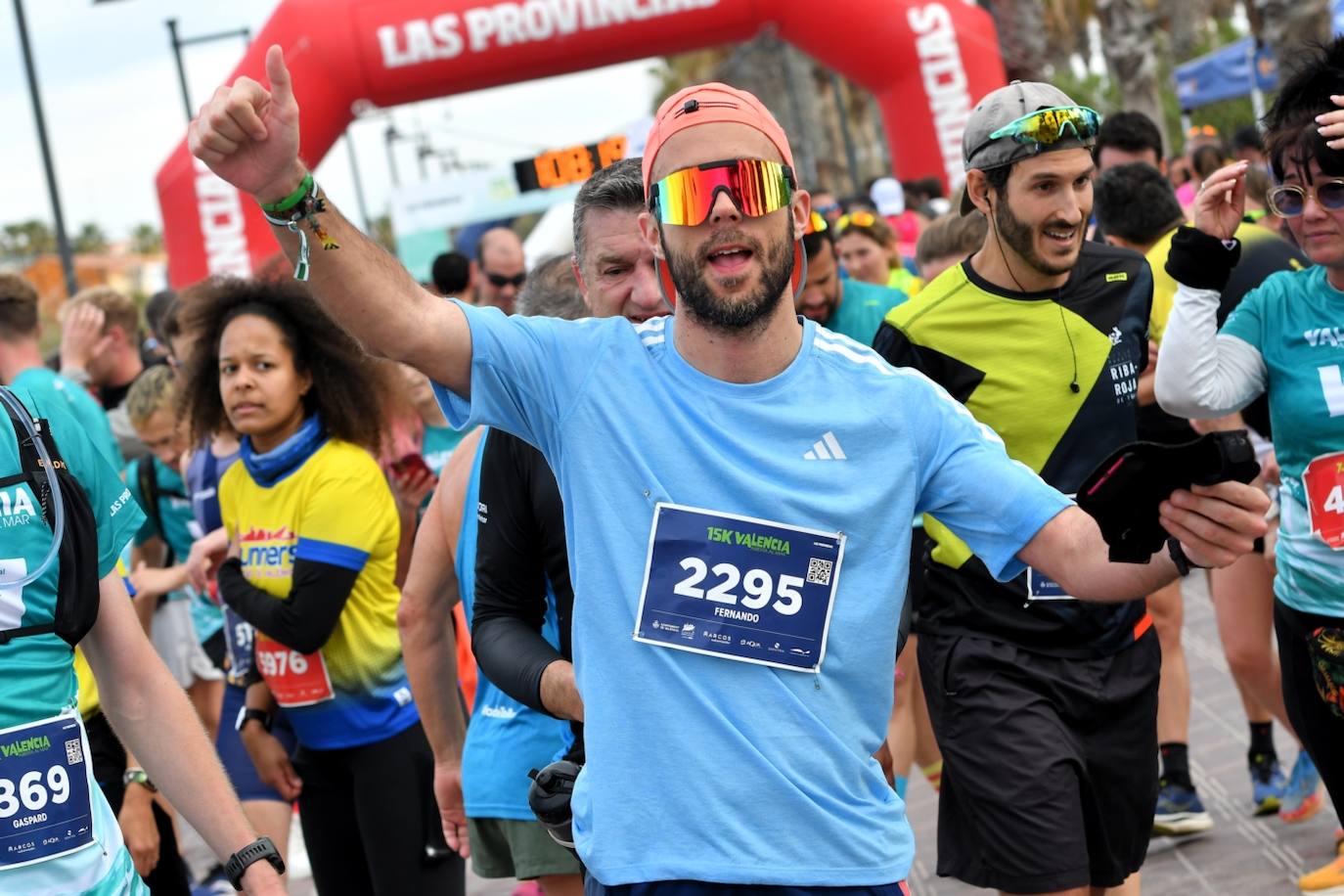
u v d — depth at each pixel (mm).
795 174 3588
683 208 3408
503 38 20891
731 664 3457
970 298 5746
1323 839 7461
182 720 4281
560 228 17609
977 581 5641
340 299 3328
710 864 3410
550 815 3986
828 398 3514
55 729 3961
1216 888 7078
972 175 5684
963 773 5570
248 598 6332
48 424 4109
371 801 6336
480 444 5211
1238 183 5184
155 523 9602
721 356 3496
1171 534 3143
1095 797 5621
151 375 9258
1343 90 4977
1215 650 11359
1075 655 5586
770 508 3447
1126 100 30484
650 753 3447
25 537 3973
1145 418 8016
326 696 6324
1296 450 5355
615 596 3488
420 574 5398
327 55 20797
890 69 21734
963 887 7777
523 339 3520
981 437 3611
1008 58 25188
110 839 4078
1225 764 8859
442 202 26031
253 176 3211
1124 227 8641
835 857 3471
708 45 21797
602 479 3508
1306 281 5336
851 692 3521
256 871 4195
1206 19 45000
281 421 6492
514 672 4363
